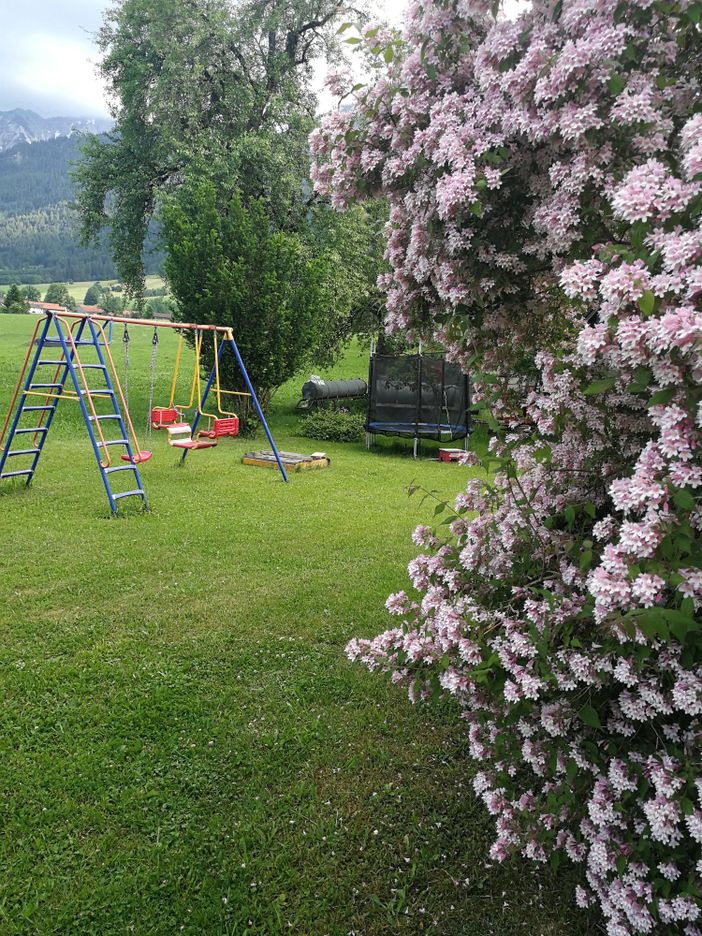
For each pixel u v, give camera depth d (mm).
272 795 2848
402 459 12352
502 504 2568
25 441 11625
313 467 10516
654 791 1874
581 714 1885
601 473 2238
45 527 6512
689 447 1544
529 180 2312
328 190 2859
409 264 2688
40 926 2191
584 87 1985
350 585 5176
